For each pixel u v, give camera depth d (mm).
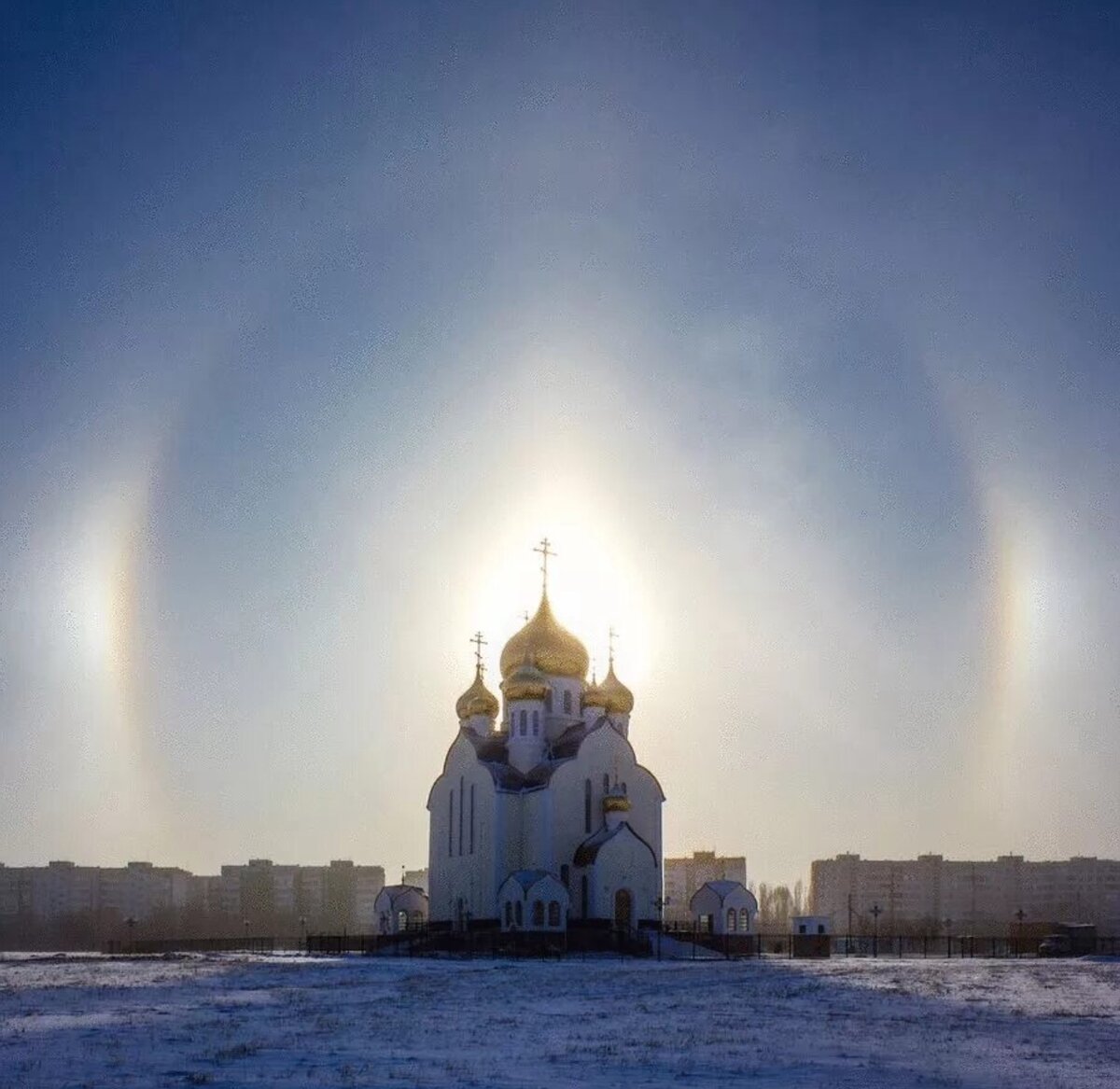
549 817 115062
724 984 65688
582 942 107500
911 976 71625
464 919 118875
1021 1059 34688
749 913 118812
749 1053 35938
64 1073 31062
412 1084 29250
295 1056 34469
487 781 119188
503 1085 29266
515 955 102500
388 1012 49406
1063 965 86062
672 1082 30031
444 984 66375
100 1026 42625
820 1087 29422
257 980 70062
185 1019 45469
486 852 117625
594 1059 34344
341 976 73875
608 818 116125
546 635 126562
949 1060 34438
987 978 69812
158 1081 29766
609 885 112375
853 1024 44500
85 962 94750
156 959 100812
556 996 58312
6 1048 36312
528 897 106938
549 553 131375
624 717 129250
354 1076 30516
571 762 117938
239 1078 30203
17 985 64500
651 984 66688
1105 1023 44781
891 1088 29453
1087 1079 31000
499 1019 46281
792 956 111562
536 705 122375
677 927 121062
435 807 128125
